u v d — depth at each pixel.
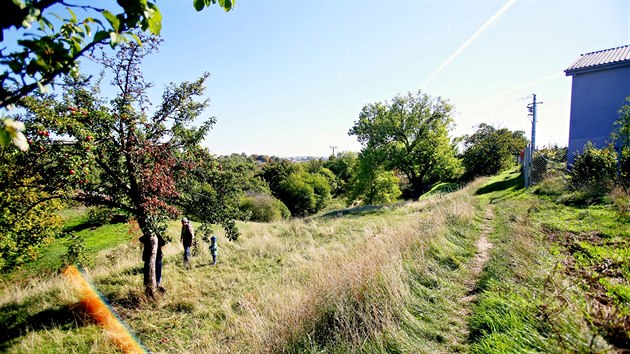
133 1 1.31
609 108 14.24
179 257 11.87
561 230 6.61
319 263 7.32
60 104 6.39
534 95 16.12
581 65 14.87
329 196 58.31
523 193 13.75
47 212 11.16
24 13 1.04
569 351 2.50
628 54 14.18
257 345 4.07
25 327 6.36
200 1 1.76
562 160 18.80
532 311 3.27
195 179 8.54
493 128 41.19
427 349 3.21
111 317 6.68
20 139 1.14
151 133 7.53
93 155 6.03
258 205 37.44
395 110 29.86
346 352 3.33
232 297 7.47
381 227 11.73
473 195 17.45
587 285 3.76
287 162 65.94
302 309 4.32
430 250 6.16
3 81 1.15
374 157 29.38
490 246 6.82
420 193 30.39
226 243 13.75
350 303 4.11
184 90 7.92
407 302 4.11
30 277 12.12
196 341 5.45
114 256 13.42
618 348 2.48
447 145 29.03
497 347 2.92
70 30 1.34
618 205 7.50
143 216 7.42
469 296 4.39
